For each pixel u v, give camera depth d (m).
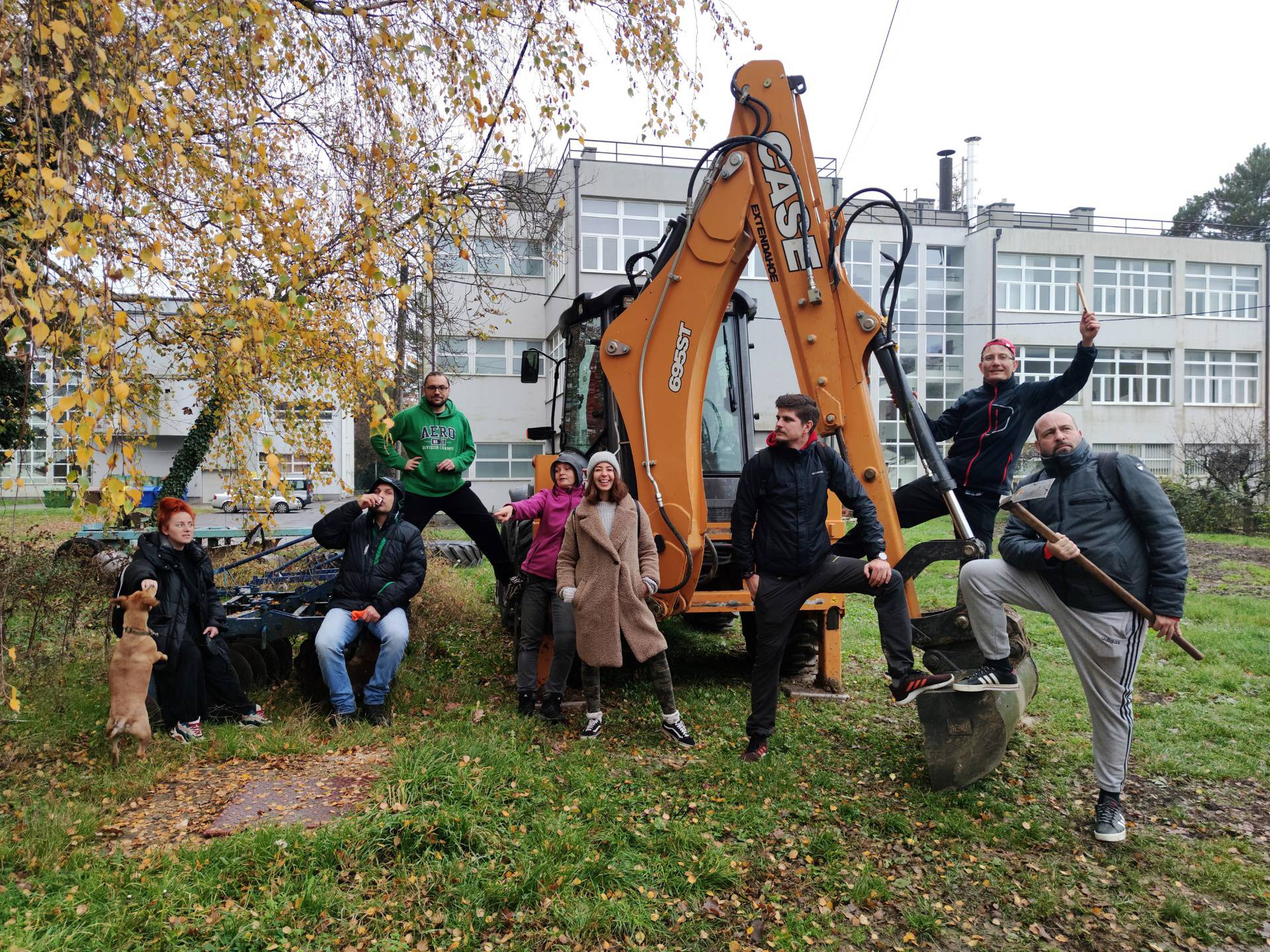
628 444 5.21
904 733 4.55
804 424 3.80
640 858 2.98
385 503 4.66
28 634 5.17
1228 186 46.94
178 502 4.15
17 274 2.39
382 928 2.50
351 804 3.25
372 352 4.24
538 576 4.75
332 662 4.37
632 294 5.32
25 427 3.11
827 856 3.10
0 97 2.43
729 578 5.52
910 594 4.20
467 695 5.12
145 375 4.77
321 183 5.26
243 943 2.38
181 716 4.04
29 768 3.65
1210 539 16.98
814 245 4.21
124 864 2.77
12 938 2.31
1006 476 4.34
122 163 2.92
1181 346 28.95
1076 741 4.43
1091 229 29.38
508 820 3.12
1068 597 3.35
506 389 22.28
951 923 2.74
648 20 4.86
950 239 27.97
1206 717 4.95
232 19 3.21
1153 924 2.76
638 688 5.32
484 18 4.46
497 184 7.67
